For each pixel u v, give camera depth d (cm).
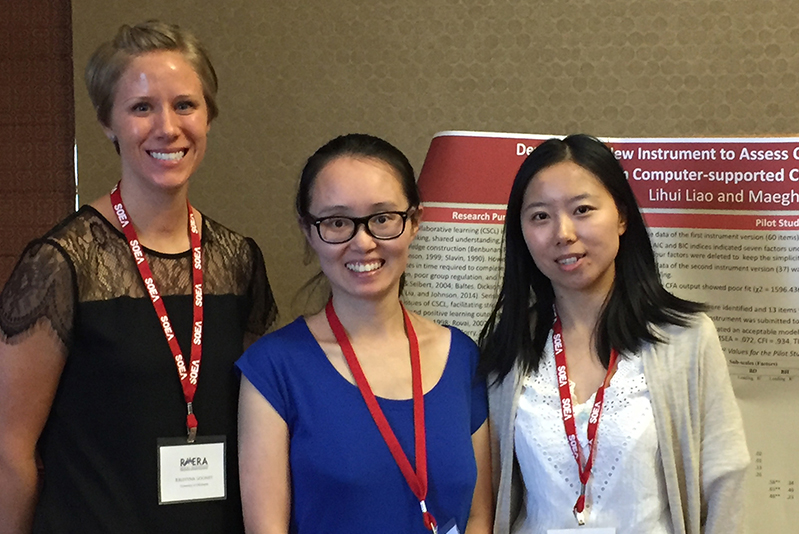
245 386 157
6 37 300
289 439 154
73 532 158
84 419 160
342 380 155
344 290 158
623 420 156
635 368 161
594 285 169
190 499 164
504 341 172
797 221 203
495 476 172
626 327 164
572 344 170
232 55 298
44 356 155
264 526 147
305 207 158
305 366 156
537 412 163
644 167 210
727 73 283
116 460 159
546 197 163
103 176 297
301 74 296
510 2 288
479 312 210
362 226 151
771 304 205
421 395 157
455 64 291
